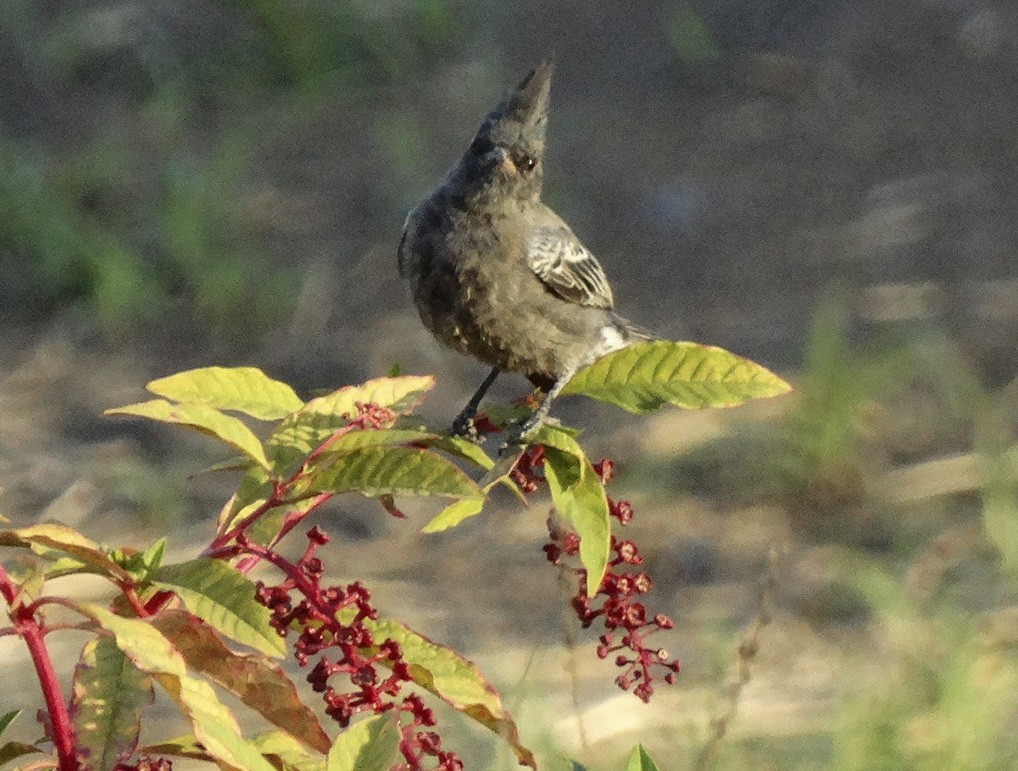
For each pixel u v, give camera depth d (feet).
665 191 59.82
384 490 13.89
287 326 53.88
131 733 13.43
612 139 63.05
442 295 28.09
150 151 63.46
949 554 40.75
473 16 70.85
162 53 68.64
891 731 30.99
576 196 59.67
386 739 13.01
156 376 51.60
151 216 59.31
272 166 63.05
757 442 45.68
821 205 58.70
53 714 13.39
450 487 13.85
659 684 35.14
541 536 42.96
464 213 27.68
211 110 66.90
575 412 48.60
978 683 33.86
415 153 62.90
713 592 39.96
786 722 33.14
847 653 36.42
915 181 59.52
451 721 31.63
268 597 13.52
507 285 27.84
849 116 63.62
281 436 15.03
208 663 13.33
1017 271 53.93
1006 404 46.88
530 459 16.31
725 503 43.88
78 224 58.54
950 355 49.47
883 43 67.46
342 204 60.34
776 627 37.99
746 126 63.36
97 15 70.33
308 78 68.03
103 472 46.06
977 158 60.49
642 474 45.01
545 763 31.14
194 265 56.08
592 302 29.12
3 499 44.70
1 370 52.01
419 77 68.28
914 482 43.88
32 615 13.24
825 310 52.47
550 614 39.19
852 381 44.55
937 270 54.39
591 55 68.44
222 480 45.91
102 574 13.88
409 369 51.24
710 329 52.01
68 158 62.80
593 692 34.78
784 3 69.97
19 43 69.36
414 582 40.98
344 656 13.21
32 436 48.11
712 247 56.90
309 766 15.12
